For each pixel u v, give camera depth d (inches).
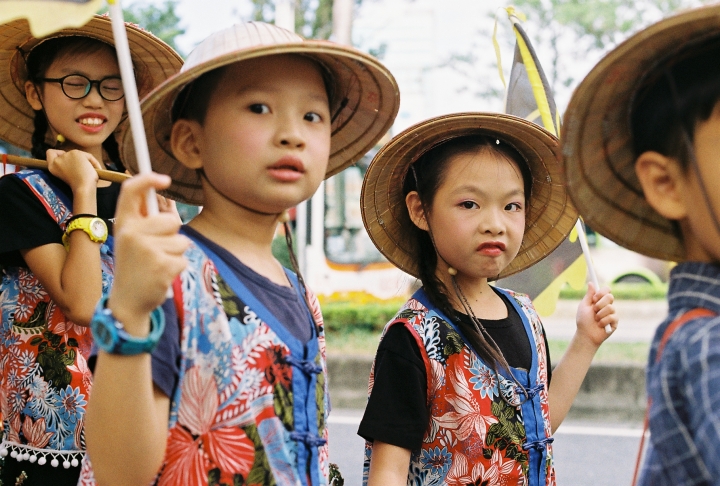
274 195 66.1
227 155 66.5
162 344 59.5
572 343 103.9
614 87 58.7
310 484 66.1
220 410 62.0
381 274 489.4
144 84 106.3
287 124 66.3
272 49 62.4
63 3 53.1
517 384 90.3
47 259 88.2
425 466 88.3
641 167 59.4
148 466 56.5
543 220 103.6
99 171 93.1
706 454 50.2
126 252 52.9
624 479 192.7
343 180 497.4
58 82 95.7
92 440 55.7
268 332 65.6
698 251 59.0
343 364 285.0
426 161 95.0
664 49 56.3
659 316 493.0
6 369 90.3
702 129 54.2
